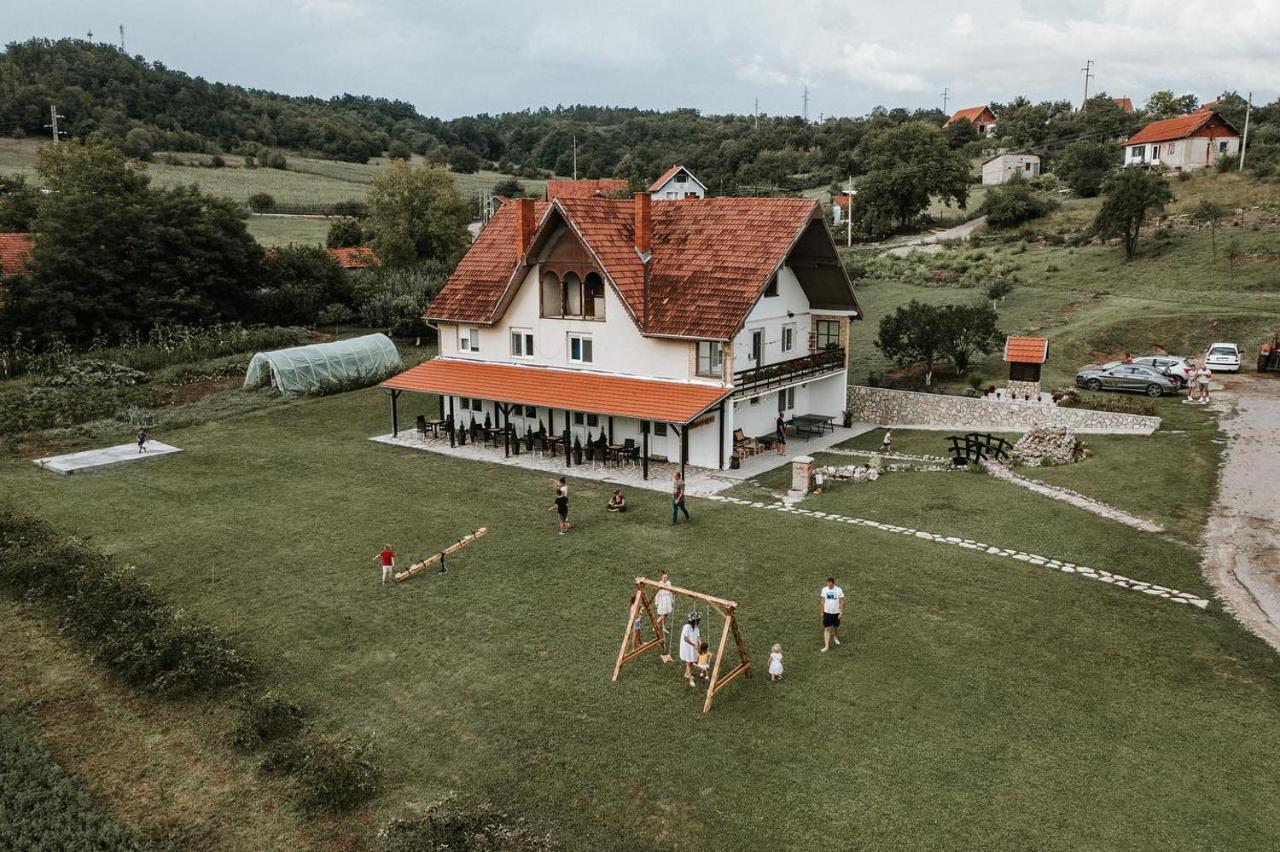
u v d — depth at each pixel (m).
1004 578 24.53
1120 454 34.72
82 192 63.66
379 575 26.44
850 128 161.12
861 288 73.81
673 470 37.22
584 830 15.44
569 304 40.84
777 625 22.45
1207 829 14.86
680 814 15.74
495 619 23.44
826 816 15.52
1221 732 17.42
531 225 41.50
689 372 37.03
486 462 38.78
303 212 122.31
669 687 19.89
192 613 24.06
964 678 19.61
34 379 53.00
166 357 59.25
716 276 37.28
